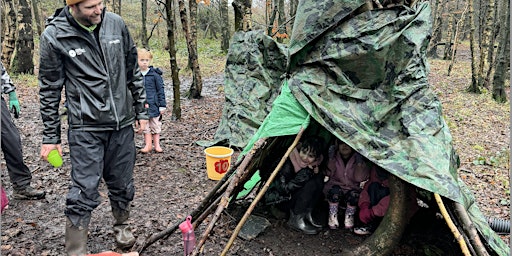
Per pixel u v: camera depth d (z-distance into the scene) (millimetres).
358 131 3404
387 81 3527
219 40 28031
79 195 3080
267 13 15438
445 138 3424
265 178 4359
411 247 3805
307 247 3834
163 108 6293
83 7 2852
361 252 3582
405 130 3400
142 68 6066
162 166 5836
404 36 3480
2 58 11797
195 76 11086
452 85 14445
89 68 3049
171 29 8211
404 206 3465
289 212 4266
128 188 3469
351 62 3523
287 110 3697
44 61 2965
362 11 3580
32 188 4539
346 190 4156
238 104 7160
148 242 3615
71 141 3113
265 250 3742
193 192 5020
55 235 3830
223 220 4195
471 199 3637
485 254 2861
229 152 5613
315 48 3709
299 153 3982
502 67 11812
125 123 3283
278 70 7262
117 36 3193
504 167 6543
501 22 13242
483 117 10133
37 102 9562
